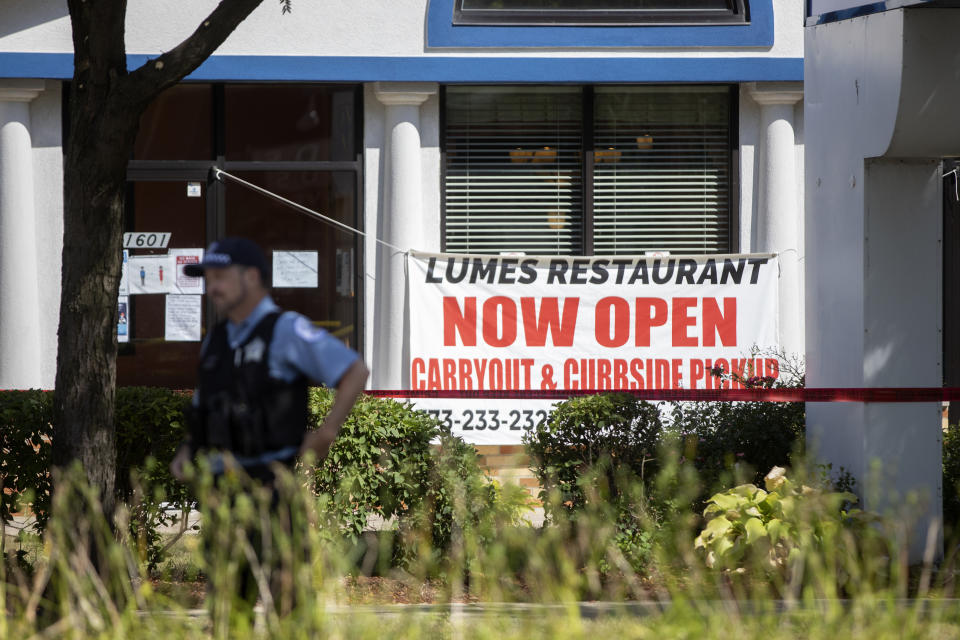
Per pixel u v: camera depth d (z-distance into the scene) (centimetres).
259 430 1289
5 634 1239
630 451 2048
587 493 1900
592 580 1558
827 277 2189
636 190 3141
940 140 1953
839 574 1738
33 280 2964
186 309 3058
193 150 3053
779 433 2209
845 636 1251
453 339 3050
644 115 3136
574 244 3141
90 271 1733
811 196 2248
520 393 2281
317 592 1268
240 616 1220
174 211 3053
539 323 3066
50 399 1959
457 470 1991
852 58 2072
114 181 1736
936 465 2047
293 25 2997
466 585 1905
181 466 1338
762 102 3083
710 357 3078
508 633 1283
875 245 2052
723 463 2102
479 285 3053
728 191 3139
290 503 1295
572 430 2059
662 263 3078
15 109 2933
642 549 1845
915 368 2059
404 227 3042
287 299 3080
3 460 1908
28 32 2905
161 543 1991
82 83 1717
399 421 2002
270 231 3075
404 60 2998
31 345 2961
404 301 3045
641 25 3047
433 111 3080
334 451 1952
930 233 2066
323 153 3078
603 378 3073
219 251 1314
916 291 2064
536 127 3123
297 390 1312
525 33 3027
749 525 1805
